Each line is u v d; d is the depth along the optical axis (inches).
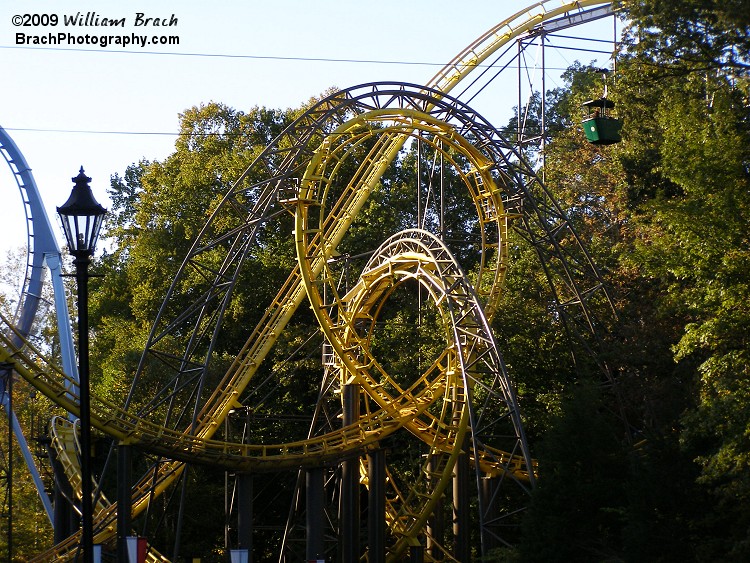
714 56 1462.8
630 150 2175.2
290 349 2488.9
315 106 1726.1
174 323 1750.7
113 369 2586.1
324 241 1963.6
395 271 1861.5
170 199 2901.1
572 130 2696.9
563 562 1455.5
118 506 1579.7
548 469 1526.8
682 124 1413.6
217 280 1759.4
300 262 1740.9
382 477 1824.6
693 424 1357.0
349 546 1818.4
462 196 3193.9
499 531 2053.4
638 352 1823.3
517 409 1654.8
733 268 1314.0
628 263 1546.5
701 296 1376.7
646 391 1801.2
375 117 1758.1
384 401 1833.2
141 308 2856.8
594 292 2007.9
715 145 1363.2
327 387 1964.8
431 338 2247.8
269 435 2464.3
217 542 2313.0
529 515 1494.8
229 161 2842.0
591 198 2466.8
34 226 2518.5
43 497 2209.6
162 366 2417.6
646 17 1483.8
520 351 2076.8
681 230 1360.7
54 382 1556.3
